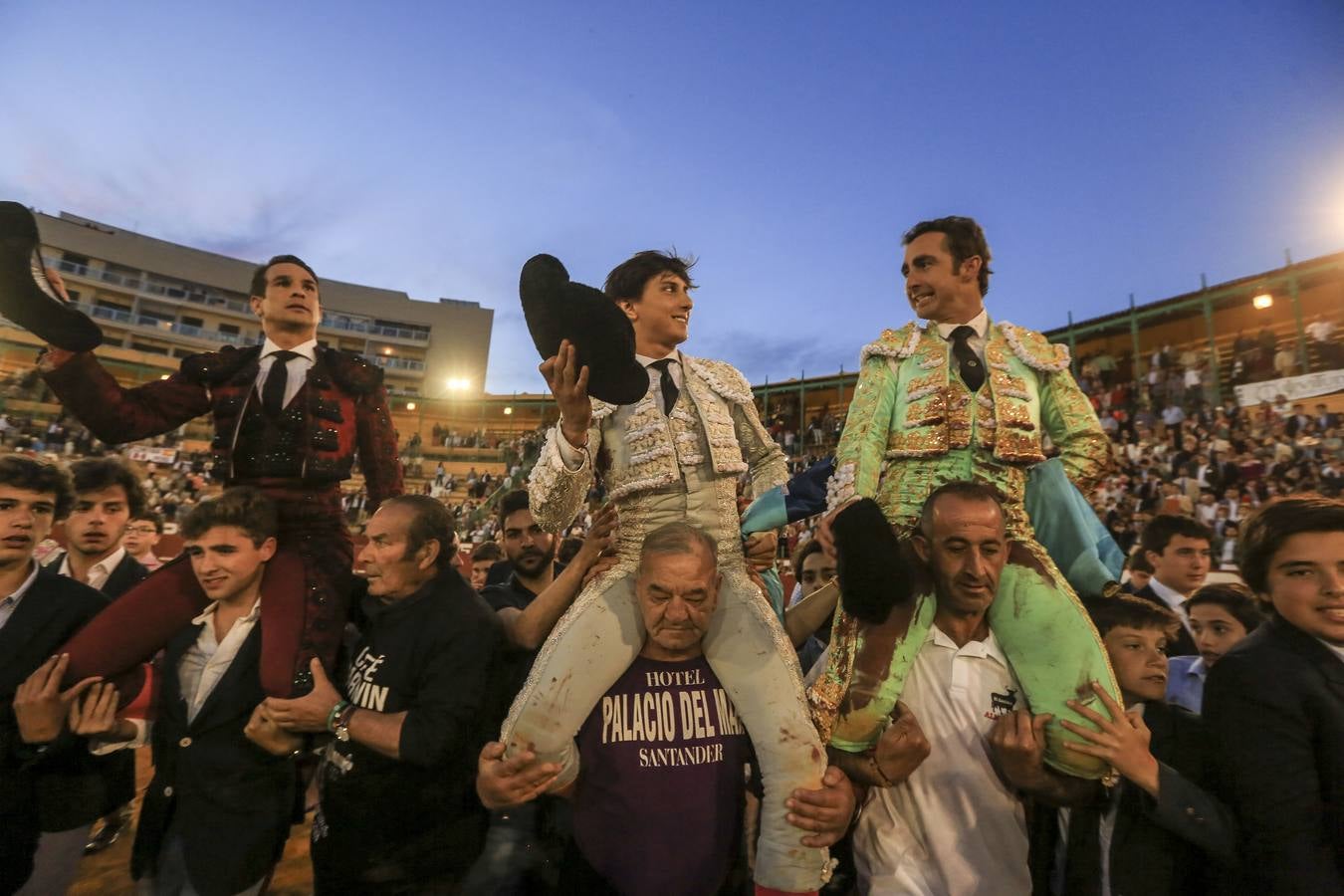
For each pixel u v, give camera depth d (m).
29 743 1.80
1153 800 1.50
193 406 2.11
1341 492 10.13
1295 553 1.52
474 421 31.52
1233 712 1.51
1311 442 11.32
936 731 1.71
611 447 1.89
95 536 3.03
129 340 36.06
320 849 1.93
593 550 1.87
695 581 1.52
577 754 1.65
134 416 1.96
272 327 2.15
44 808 1.98
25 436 20.72
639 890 1.58
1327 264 13.63
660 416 1.86
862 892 1.73
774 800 1.51
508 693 2.18
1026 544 1.69
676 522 1.73
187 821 1.89
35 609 1.94
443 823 1.92
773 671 1.59
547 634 1.94
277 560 1.99
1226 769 1.50
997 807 1.67
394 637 1.96
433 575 2.07
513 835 2.18
